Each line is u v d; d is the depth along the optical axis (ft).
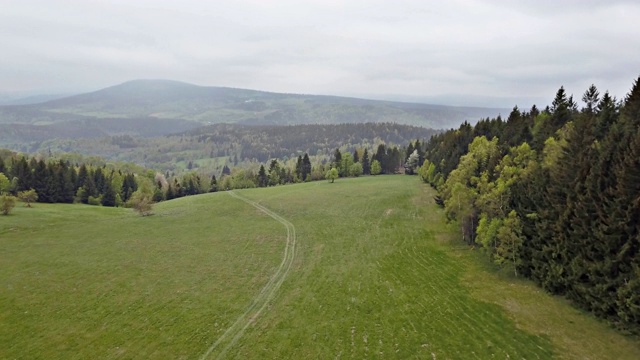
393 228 236.84
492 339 112.68
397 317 129.90
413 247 199.93
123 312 136.56
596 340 107.45
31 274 168.04
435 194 327.47
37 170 368.48
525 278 151.53
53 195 370.53
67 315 133.49
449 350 109.19
